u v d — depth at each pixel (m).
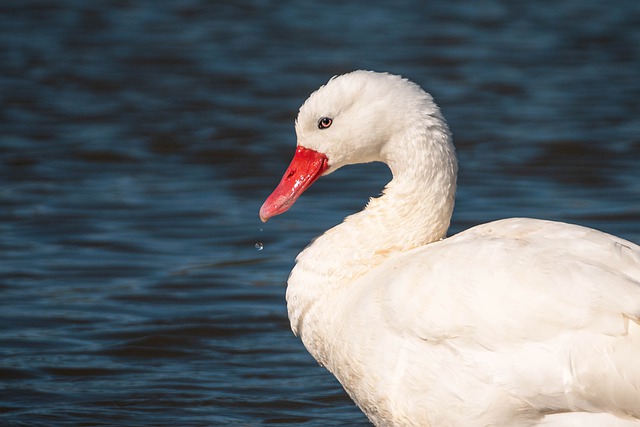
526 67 28.41
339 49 30.38
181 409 10.41
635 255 7.54
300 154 9.36
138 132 21.86
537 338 7.42
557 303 7.38
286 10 36.75
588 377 7.26
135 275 14.16
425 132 8.82
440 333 7.68
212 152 20.48
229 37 32.19
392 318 7.93
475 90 25.75
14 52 29.73
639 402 7.20
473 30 33.31
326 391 10.91
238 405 10.51
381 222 8.80
